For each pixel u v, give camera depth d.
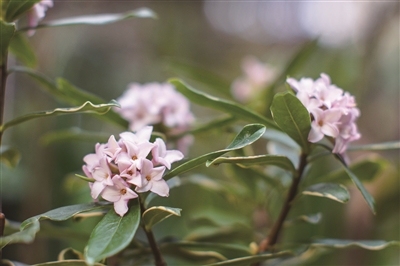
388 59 0.74
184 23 0.94
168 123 0.43
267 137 0.41
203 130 0.43
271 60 0.73
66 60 0.72
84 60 0.77
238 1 1.07
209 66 1.03
